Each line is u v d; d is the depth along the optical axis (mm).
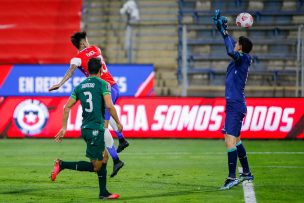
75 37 38000
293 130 59688
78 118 61312
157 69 82188
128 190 32062
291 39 82688
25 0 86062
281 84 79375
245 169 34500
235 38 83688
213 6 86625
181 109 60594
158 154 49281
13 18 85625
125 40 83250
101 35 86500
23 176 37250
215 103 60312
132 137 60812
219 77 80188
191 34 84000
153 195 30406
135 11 82625
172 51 83562
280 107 59750
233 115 32562
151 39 84750
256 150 51844
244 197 29797
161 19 85938
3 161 44844
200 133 60312
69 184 34094
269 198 29547
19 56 84375
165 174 38250
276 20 84625
